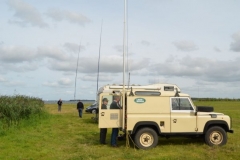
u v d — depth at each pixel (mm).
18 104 18438
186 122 11547
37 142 12750
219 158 9609
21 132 15328
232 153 10250
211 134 11664
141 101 11477
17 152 10578
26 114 19359
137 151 10805
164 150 10969
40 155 10203
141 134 11281
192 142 12664
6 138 13344
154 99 11523
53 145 12203
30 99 23609
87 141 13297
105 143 12734
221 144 11664
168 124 11461
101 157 9906
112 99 11852
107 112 11758
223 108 45562
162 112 11500
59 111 37812
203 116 11664
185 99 11703
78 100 27578
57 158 9766
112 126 11734
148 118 11383
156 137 11336
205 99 80188
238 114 30422
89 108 30328
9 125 16125
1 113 16359
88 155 10180
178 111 11570
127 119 11336
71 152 10867
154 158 9562
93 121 22859
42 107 25953
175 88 13750
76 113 34250
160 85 13844
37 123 19406
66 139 13859
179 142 12719
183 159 9430
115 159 9578
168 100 11586
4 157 9750
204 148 11250
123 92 11672
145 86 14133
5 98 18281
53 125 19844
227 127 11773
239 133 15750
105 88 15914
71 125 20094
